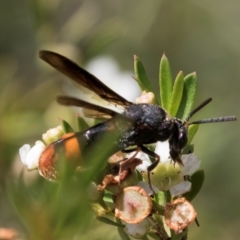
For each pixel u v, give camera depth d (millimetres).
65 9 283
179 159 159
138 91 271
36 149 163
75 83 170
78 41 242
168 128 163
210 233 249
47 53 167
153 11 325
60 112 227
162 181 158
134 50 325
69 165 139
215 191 257
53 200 139
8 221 188
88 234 152
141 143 163
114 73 271
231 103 319
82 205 139
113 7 325
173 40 329
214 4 324
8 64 240
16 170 193
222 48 329
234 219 256
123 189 153
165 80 166
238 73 327
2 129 204
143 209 152
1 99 211
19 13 263
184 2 322
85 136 162
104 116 170
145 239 156
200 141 241
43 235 138
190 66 331
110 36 241
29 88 253
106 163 157
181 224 152
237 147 256
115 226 158
